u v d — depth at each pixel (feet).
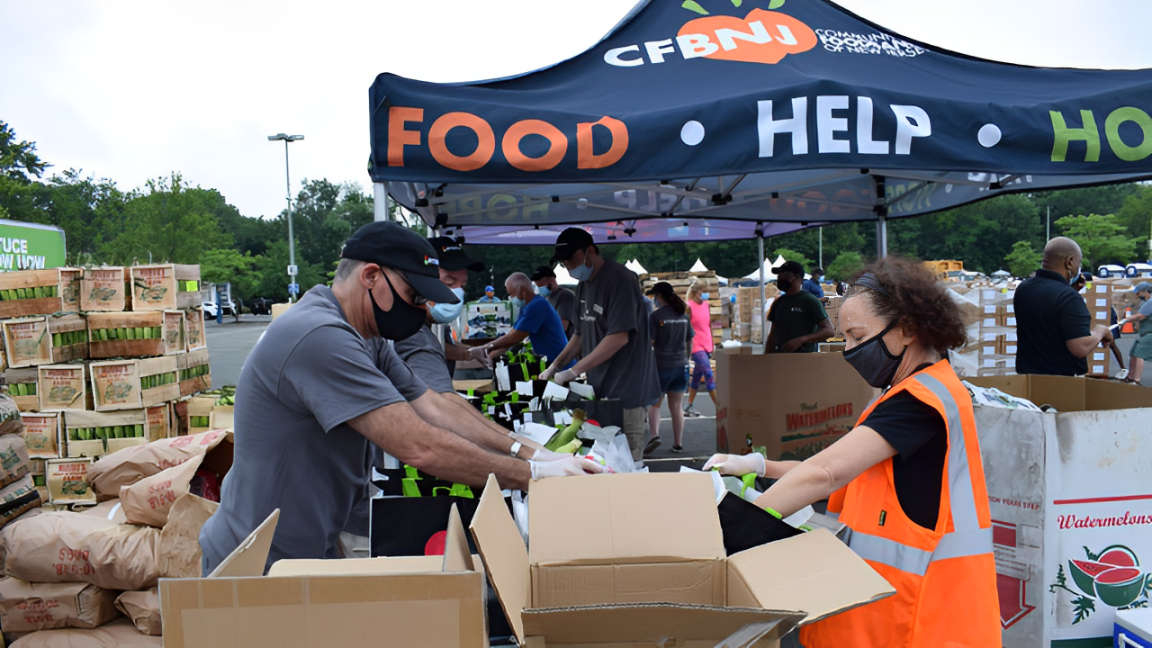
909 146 8.37
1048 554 7.42
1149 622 6.84
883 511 5.35
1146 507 7.47
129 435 17.47
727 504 5.03
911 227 183.11
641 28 11.44
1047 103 8.90
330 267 248.11
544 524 4.78
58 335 17.20
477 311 30.27
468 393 13.05
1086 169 8.84
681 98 9.00
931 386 5.29
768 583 4.27
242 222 287.48
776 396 15.28
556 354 20.08
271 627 3.04
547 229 26.25
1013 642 7.66
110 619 9.49
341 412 5.30
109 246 128.26
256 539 3.89
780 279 20.99
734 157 8.27
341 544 7.01
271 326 5.63
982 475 5.29
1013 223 190.29
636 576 4.63
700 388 30.22
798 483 5.22
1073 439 7.37
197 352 19.72
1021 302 13.65
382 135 7.93
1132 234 209.36
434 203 17.33
